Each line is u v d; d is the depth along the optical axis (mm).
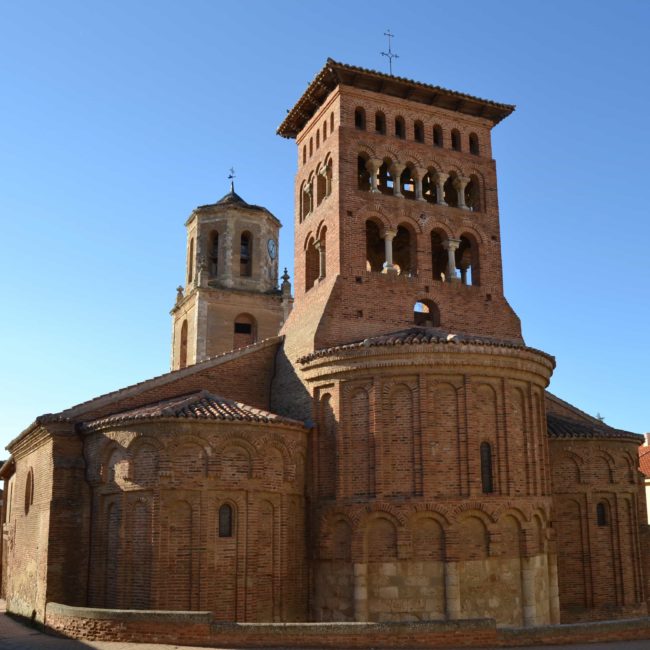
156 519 28578
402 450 30281
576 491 37688
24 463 39625
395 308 36188
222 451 29797
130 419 29750
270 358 38812
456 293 37781
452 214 38969
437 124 40406
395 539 29547
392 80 38656
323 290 36438
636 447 39969
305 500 32312
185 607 28172
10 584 40438
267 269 56344
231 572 29125
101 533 30734
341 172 37031
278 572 30312
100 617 25875
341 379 31922
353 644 23891
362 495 30578
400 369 30719
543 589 31203
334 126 38500
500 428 30969
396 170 38406
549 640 24375
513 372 31734
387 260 36906
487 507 29828
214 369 37094
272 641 23984
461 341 30703
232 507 29719
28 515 36812
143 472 29422
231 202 56281
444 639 24000
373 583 29547
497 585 29703
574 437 37812
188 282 57312
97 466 31250
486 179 40500
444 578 29016
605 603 37062
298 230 41625
